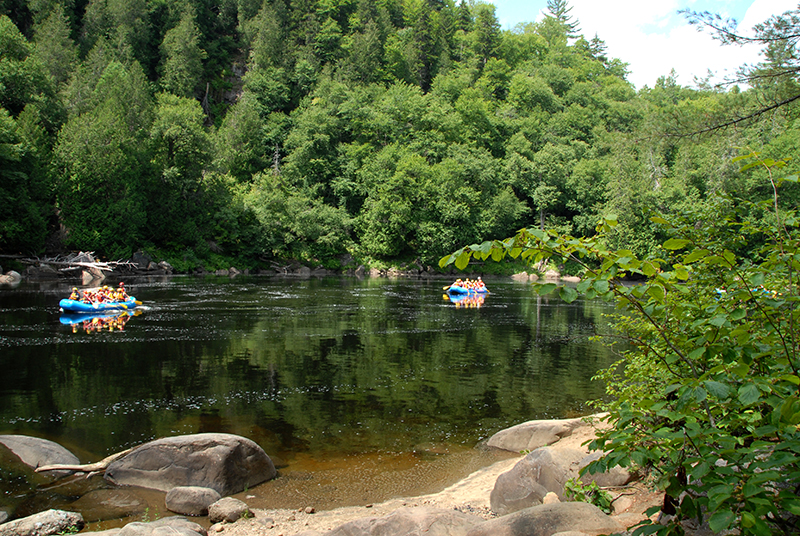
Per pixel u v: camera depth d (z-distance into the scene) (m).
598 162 66.81
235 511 6.57
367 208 66.19
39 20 70.50
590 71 112.06
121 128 49.09
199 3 92.44
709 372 2.79
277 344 18.31
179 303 28.62
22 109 47.44
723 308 3.06
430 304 32.19
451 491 7.56
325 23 96.62
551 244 2.96
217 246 56.91
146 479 7.48
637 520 5.19
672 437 2.78
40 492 7.20
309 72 86.94
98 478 7.68
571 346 19.11
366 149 70.19
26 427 9.87
